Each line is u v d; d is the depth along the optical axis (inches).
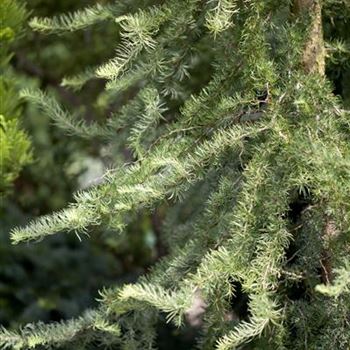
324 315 68.4
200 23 70.9
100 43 106.5
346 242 66.8
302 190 66.7
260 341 70.5
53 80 116.0
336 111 68.3
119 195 66.8
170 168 67.2
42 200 136.5
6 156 79.7
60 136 121.2
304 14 70.4
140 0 73.9
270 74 67.7
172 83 72.8
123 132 77.7
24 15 85.7
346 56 74.6
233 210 67.8
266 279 65.2
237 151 69.8
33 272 132.2
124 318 75.4
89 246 140.3
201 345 75.4
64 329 73.0
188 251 70.7
